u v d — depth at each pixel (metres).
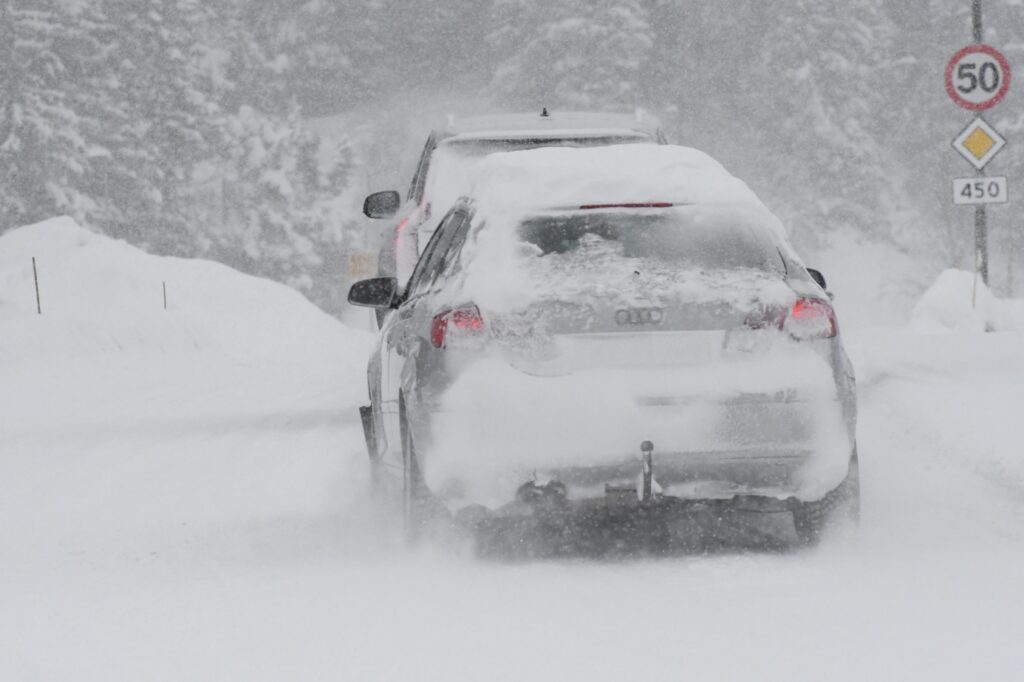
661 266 21.39
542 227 21.95
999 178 60.31
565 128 43.44
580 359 20.78
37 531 26.11
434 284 23.72
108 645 16.89
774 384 20.78
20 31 199.25
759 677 14.38
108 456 36.91
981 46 59.94
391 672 15.12
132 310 79.00
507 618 17.50
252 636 17.03
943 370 40.72
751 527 23.80
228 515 27.34
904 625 16.44
